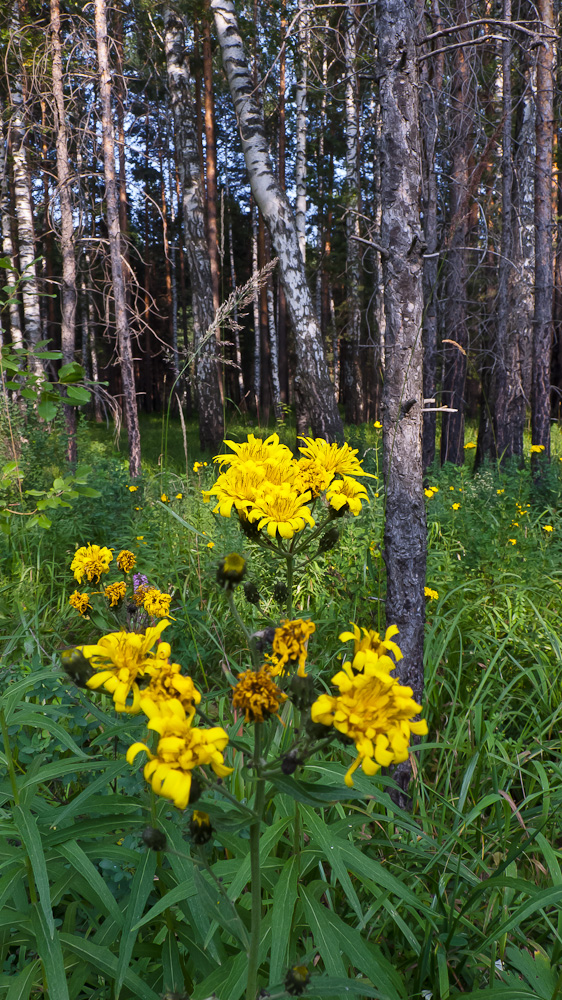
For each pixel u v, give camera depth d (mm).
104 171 10484
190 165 13727
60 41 11289
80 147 11453
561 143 13414
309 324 8914
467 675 3605
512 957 1762
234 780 2133
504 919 2053
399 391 2740
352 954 1471
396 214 2676
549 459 8477
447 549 5254
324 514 1995
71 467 7340
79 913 1919
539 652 3674
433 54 2680
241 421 18531
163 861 1781
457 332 10883
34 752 2098
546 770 2924
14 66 12312
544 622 3785
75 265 11547
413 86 2639
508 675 3748
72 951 1516
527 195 10281
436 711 3180
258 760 1200
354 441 11023
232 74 8805
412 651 2812
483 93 10555
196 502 5836
